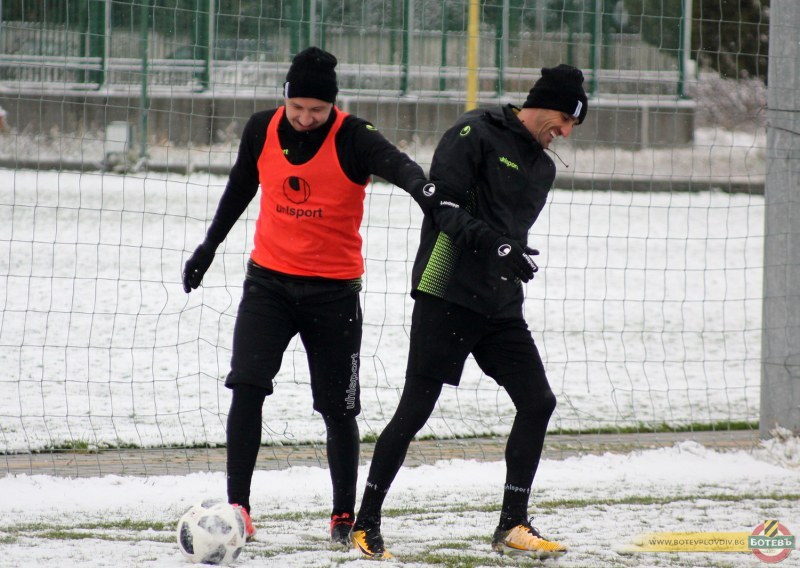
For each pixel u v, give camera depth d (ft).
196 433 81.76
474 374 109.81
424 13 233.55
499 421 89.30
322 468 72.18
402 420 46.73
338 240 48.70
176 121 247.29
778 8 81.56
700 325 143.64
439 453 78.23
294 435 81.92
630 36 243.19
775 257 81.76
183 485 66.28
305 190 47.78
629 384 108.47
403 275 169.27
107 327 124.77
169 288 149.59
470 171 45.52
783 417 81.20
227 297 146.00
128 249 177.27
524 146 46.88
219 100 246.27
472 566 44.68
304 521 56.08
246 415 48.32
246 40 239.91
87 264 162.09
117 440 78.64
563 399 99.55
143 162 247.50
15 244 172.45
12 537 49.29
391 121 229.86
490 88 233.14
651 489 67.56
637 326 141.18
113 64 244.22
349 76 231.91
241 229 201.26
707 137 268.82
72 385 97.45
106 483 66.13
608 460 76.43
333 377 49.85
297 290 48.42
